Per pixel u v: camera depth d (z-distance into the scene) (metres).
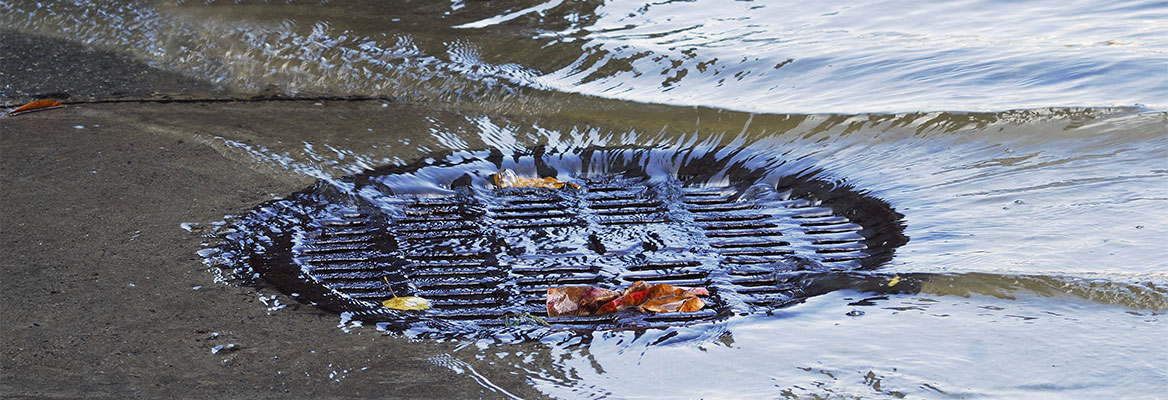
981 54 6.50
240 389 2.88
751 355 3.03
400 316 3.39
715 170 4.91
